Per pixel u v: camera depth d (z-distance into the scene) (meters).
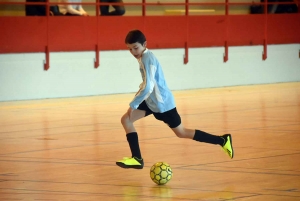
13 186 12.44
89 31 29.52
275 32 34.97
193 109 24.53
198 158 15.19
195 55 32.56
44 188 12.26
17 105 26.08
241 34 33.88
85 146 16.97
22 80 27.98
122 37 30.44
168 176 12.52
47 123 21.14
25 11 29.70
